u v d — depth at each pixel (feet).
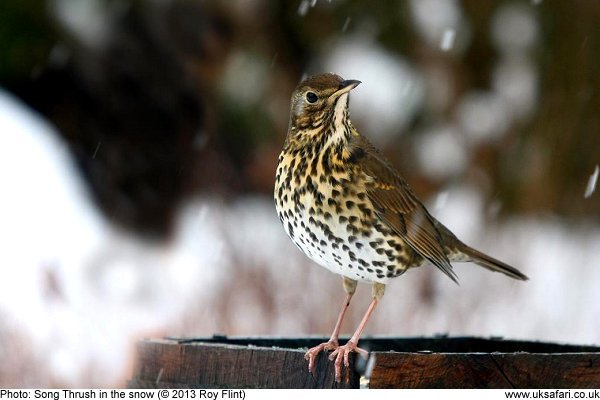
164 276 43.45
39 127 53.16
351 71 63.00
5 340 35.96
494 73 64.08
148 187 56.80
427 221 26.25
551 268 50.83
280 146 61.46
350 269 24.98
